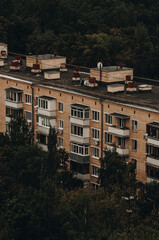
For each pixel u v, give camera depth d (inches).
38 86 6161.4
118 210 4626.0
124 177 4980.3
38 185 5595.5
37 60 6545.3
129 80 5949.8
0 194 5290.4
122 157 5492.1
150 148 5319.9
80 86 5994.1
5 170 5689.0
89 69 6604.3
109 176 5108.3
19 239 4896.7
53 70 6594.5
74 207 4697.3
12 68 6604.3
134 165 5108.3
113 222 4596.5
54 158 5378.9
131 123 5433.1
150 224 4658.0
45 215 4815.5
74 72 6205.7
